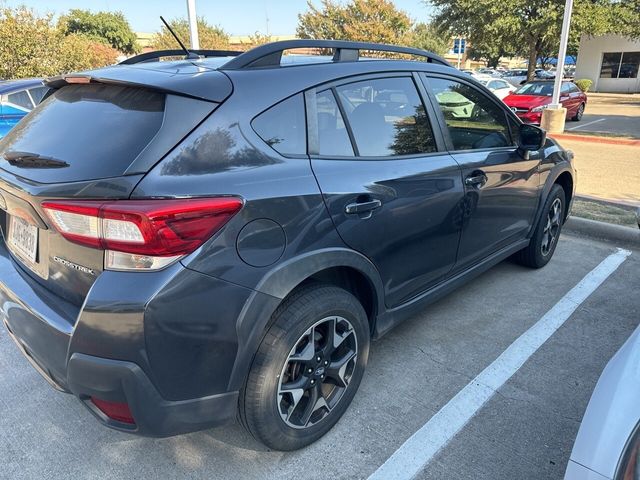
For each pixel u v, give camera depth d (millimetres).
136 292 1744
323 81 2408
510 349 3234
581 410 2670
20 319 2139
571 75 41625
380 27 27516
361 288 2666
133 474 2287
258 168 2045
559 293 4008
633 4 19984
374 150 2590
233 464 2334
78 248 1887
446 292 3244
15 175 2117
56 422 2625
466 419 2602
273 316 2145
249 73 2184
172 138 1880
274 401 2160
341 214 2293
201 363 1918
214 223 1850
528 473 2262
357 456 2367
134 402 1832
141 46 48344
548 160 4070
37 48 12664
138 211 1720
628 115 18422
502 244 3750
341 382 2490
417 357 3152
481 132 3406
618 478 1345
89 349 1809
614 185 7445
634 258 4730
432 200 2822
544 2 19141
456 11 20719
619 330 3451
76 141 2041
